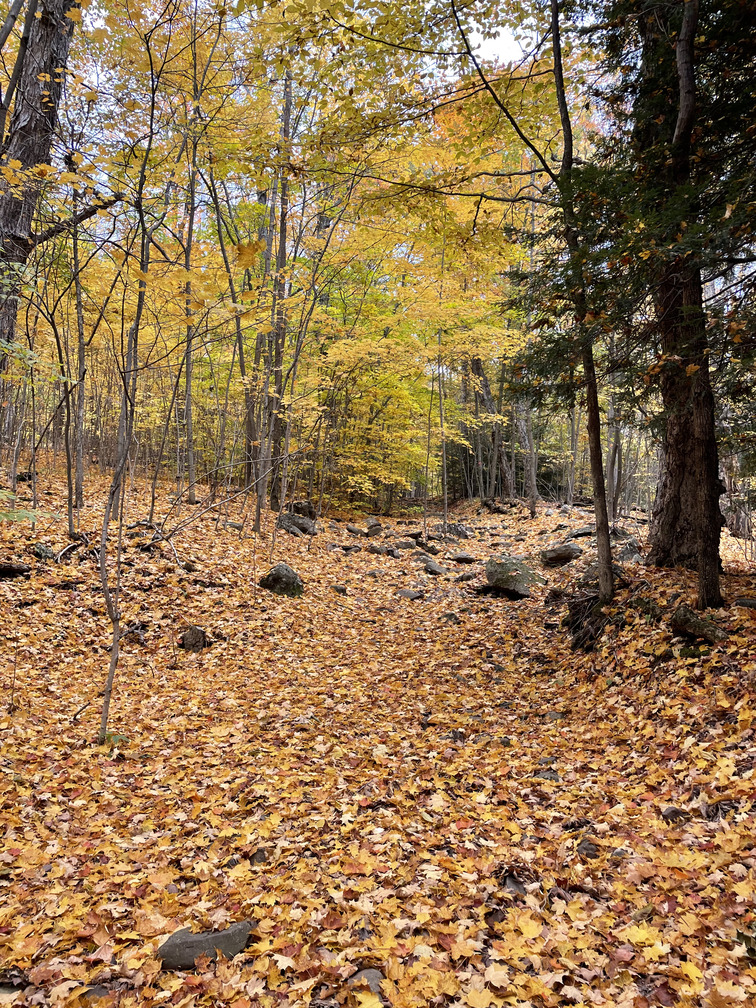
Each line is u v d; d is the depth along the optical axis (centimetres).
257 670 704
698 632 522
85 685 611
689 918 235
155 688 628
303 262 1163
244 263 308
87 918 265
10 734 477
